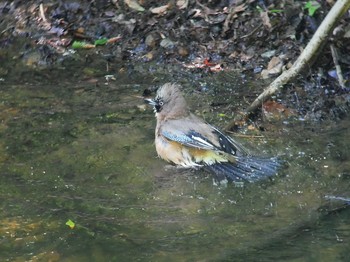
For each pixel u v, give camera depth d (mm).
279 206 10570
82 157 11781
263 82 14188
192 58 14883
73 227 9977
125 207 10531
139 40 15320
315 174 11336
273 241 9695
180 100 11961
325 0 15461
